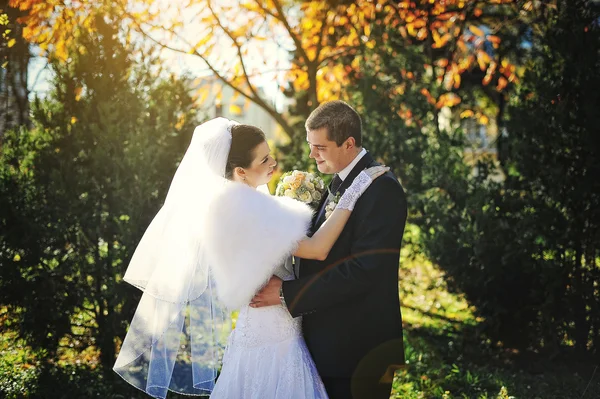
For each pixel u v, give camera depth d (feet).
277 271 10.11
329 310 9.86
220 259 9.41
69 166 16.30
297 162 20.89
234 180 10.11
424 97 21.27
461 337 18.83
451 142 19.88
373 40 23.02
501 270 17.10
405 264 21.67
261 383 9.72
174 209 10.41
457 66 25.61
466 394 14.82
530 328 17.57
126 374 11.36
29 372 15.34
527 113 17.33
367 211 9.48
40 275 15.78
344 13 24.54
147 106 17.56
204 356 11.00
